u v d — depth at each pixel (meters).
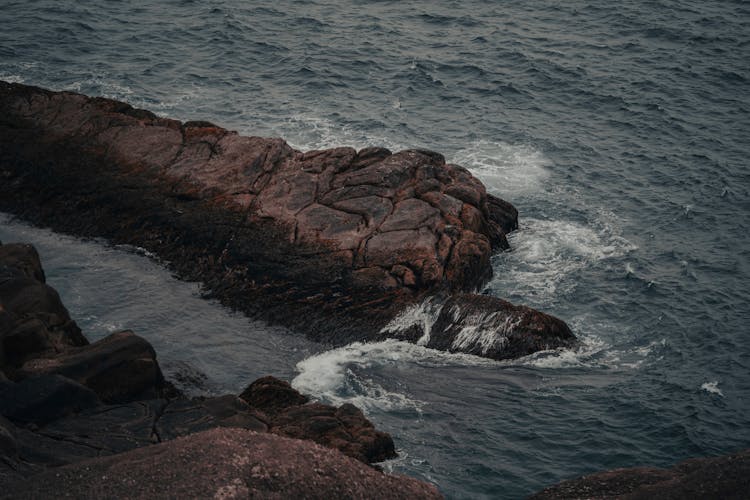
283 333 30.25
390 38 55.78
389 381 27.92
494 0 63.19
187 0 59.97
